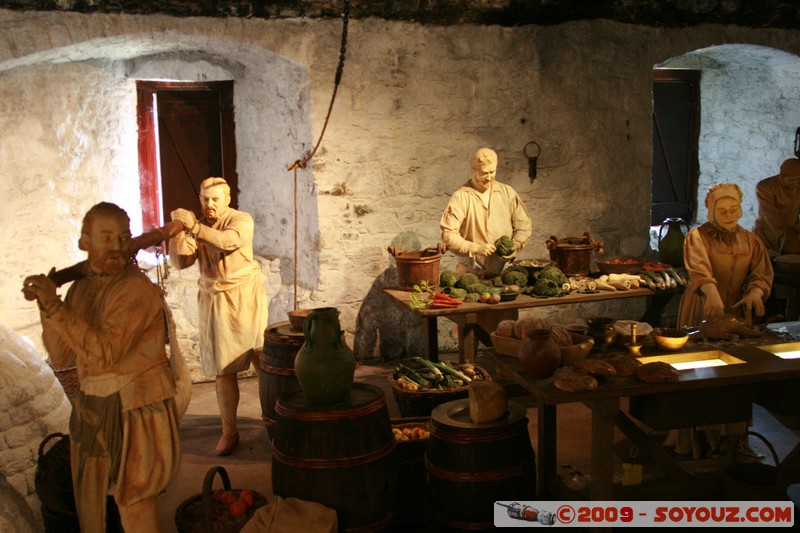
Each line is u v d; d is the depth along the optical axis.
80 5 5.34
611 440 3.36
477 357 6.50
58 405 4.14
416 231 6.54
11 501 3.34
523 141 6.77
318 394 3.39
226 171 6.90
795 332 4.04
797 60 7.66
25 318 5.74
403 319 6.62
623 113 7.05
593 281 5.57
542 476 3.84
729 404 3.47
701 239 4.55
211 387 6.12
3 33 5.19
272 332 4.71
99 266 3.05
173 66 6.39
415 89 6.39
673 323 7.44
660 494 3.71
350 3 6.05
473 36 6.51
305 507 3.31
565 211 6.98
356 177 6.30
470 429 3.49
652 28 7.03
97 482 3.11
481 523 3.54
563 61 6.79
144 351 3.11
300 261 6.52
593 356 3.71
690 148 8.32
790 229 6.02
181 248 4.65
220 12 5.73
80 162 6.05
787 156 8.02
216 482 4.36
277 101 6.41
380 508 3.43
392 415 5.31
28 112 5.72
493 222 5.83
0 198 5.59
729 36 7.24
